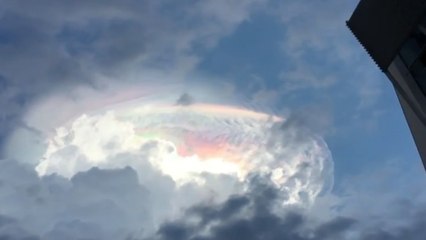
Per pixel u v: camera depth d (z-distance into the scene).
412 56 31.47
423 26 29.56
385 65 35.62
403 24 31.19
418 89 31.94
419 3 29.27
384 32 33.59
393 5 31.62
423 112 32.69
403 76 33.50
